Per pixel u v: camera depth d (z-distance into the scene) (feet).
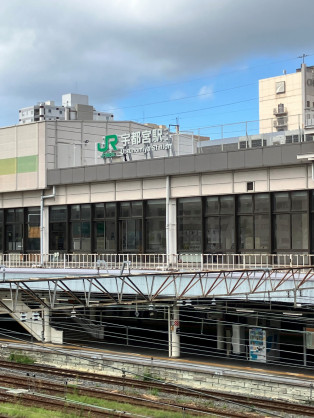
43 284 96.17
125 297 92.43
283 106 264.11
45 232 120.47
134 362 82.79
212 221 98.17
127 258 100.63
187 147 118.62
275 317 83.41
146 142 106.93
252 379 71.82
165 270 96.43
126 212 109.40
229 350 90.79
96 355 88.58
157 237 105.09
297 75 261.03
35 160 121.08
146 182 106.01
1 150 127.13
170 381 78.89
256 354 86.38
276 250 90.89
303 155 84.99
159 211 104.99
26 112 418.31
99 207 113.39
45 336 101.81
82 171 113.39
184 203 101.71
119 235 110.01
